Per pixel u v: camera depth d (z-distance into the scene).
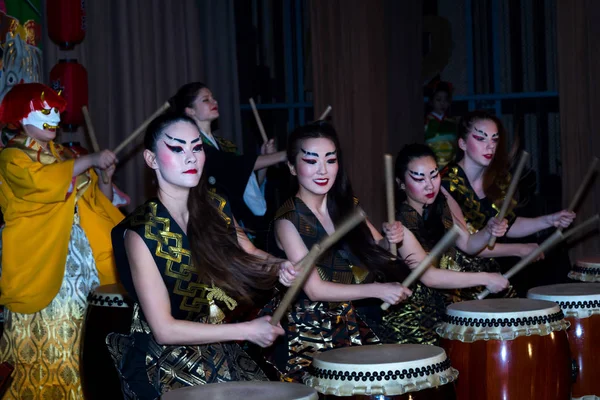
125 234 2.12
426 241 3.07
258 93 6.03
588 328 2.82
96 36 5.26
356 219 2.13
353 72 5.55
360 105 5.55
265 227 4.10
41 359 3.11
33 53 4.68
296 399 1.83
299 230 2.56
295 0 5.95
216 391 1.92
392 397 2.03
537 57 5.73
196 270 2.14
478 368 2.45
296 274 2.18
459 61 5.84
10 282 3.08
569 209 3.48
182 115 2.19
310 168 2.57
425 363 2.10
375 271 2.67
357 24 5.54
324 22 5.55
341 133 5.57
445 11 5.84
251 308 2.47
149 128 2.18
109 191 3.70
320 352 2.34
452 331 2.53
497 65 5.79
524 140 5.75
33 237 3.09
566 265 4.63
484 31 5.79
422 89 5.68
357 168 5.55
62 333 3.13
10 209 3.13
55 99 3.28
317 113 5.58
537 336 2.45
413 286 3.00
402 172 3.09
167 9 5.43
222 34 5.64
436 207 3.14
